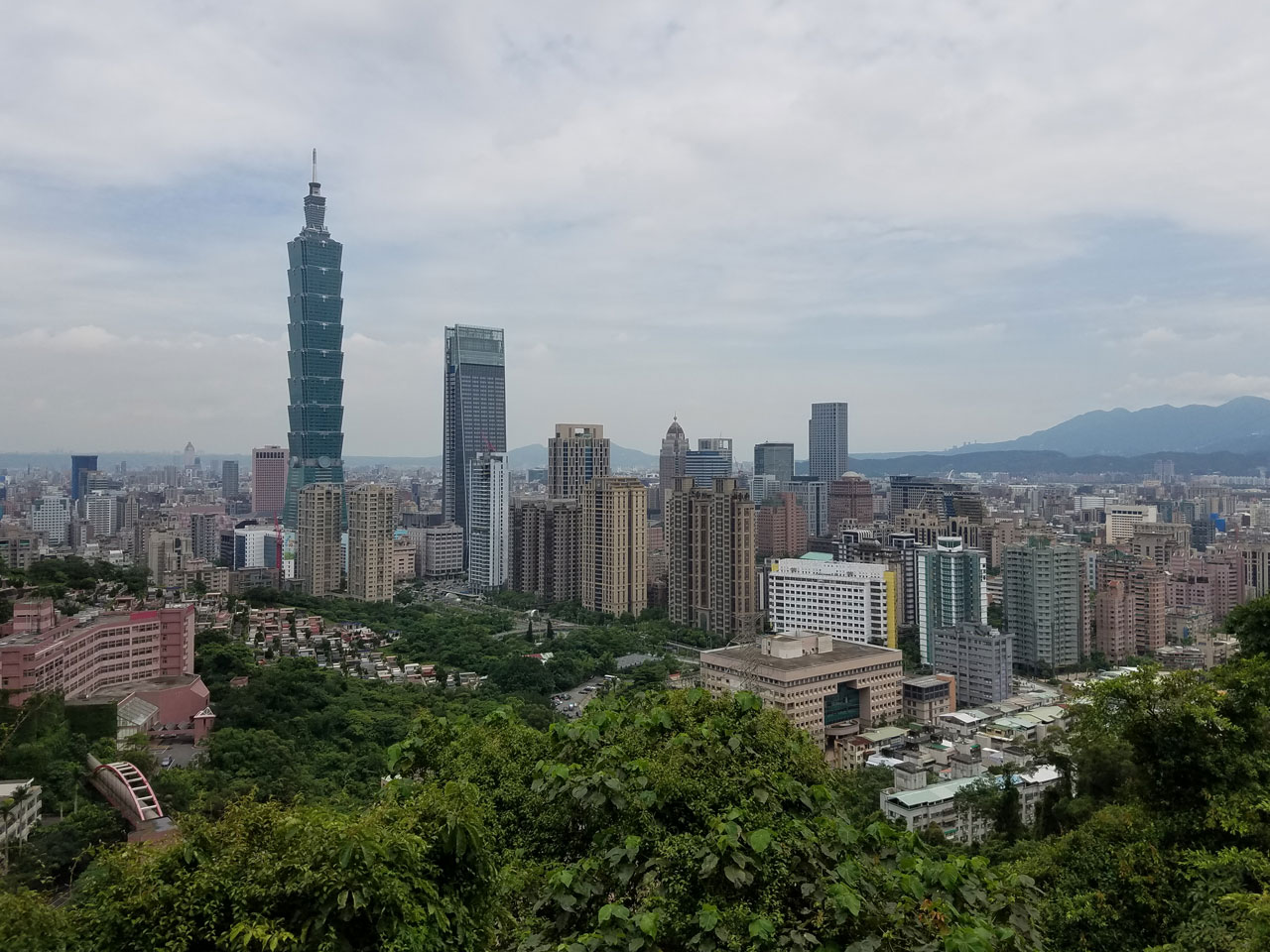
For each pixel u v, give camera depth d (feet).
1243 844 145.38
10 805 276.41
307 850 81.76
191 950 78.54
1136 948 142.92
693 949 87.76
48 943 75.77
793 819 100.27
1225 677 164.96
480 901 94.17
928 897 92.84
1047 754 331.98
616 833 106.22
